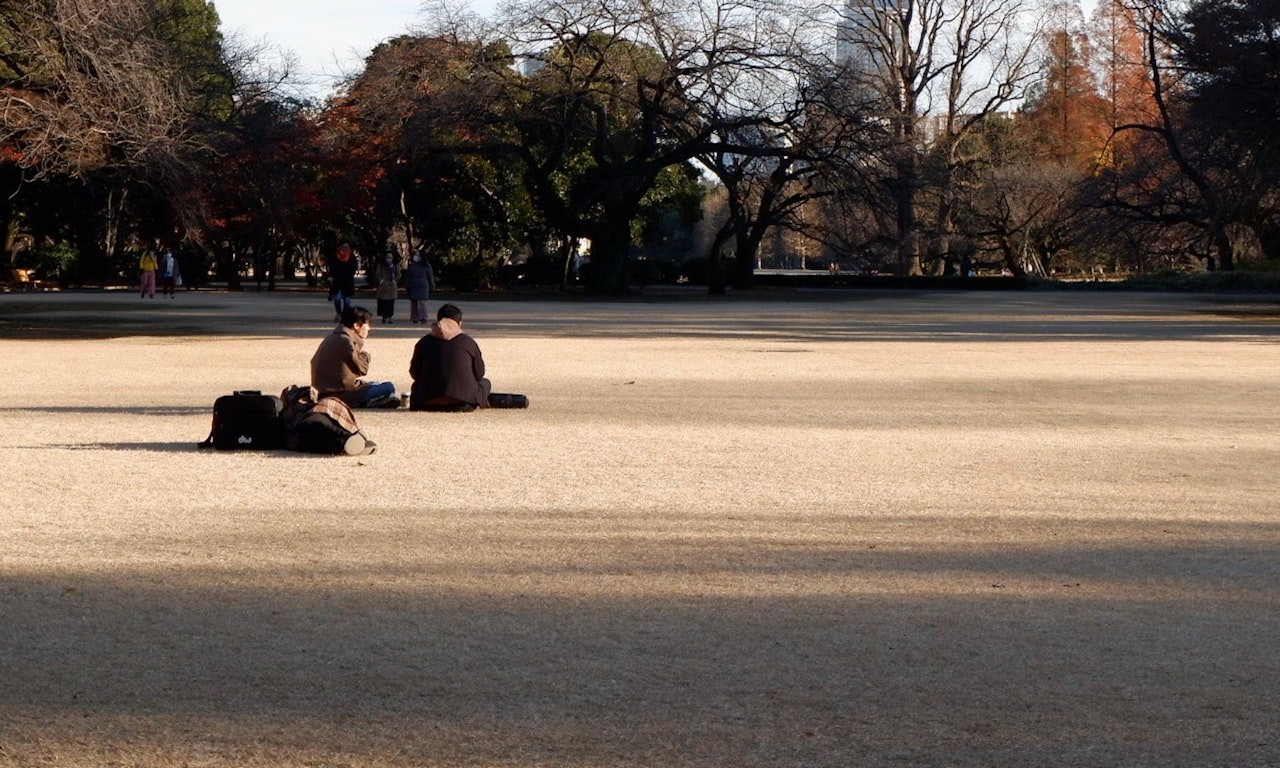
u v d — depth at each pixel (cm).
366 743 493
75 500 968
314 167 6181
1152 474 1103
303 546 817
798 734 499
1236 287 6172
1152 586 723
